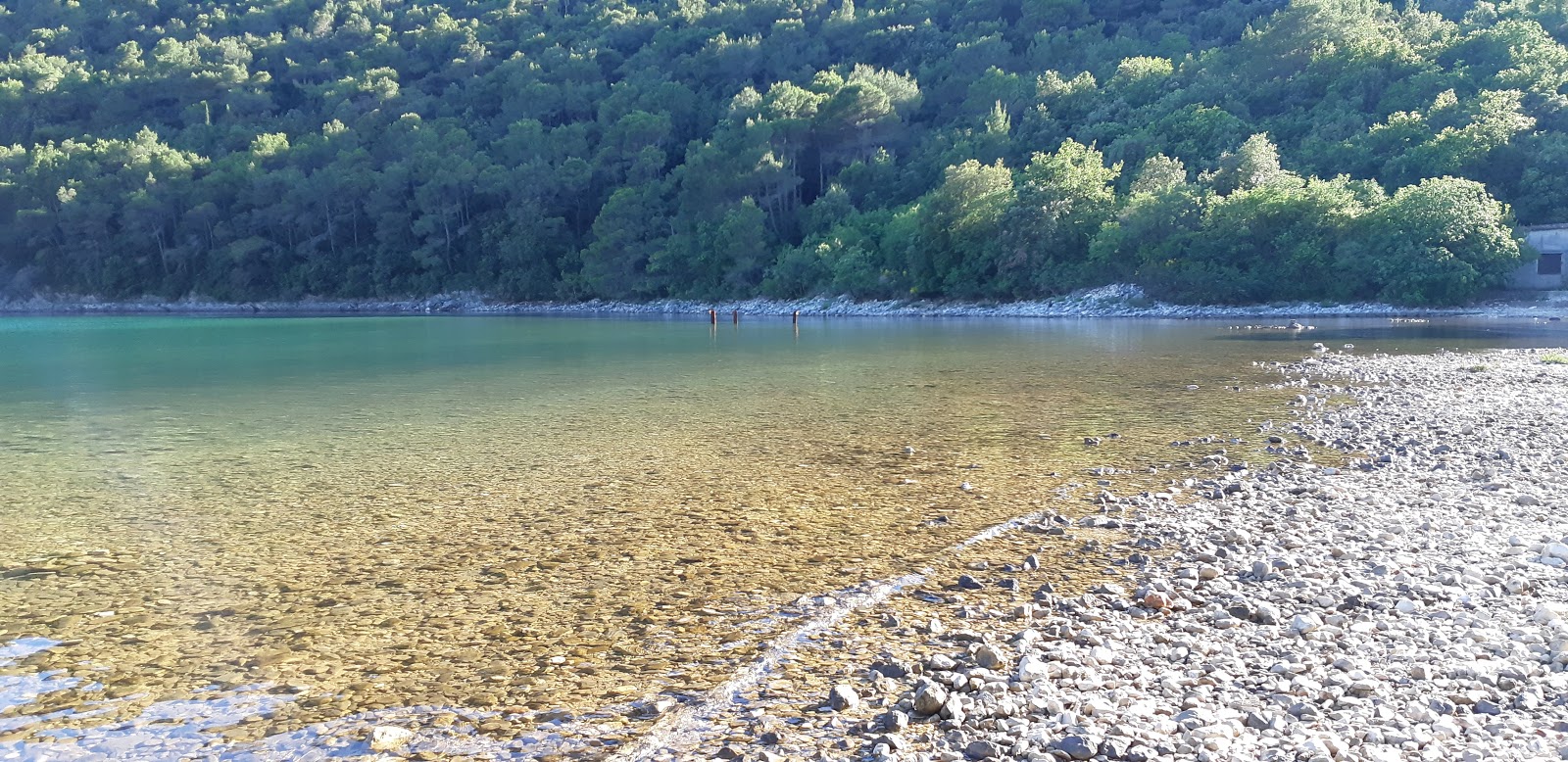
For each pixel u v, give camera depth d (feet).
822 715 23.80
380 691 26.00
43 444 68.64
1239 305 238.07
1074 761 20.63
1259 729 21.84
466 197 425.28
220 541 41.57
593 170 405.39
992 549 38.47
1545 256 223.10
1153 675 25.29
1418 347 133.18
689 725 23.62
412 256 427.74
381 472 56.18
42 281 442.50
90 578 36.45
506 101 484.74
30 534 43.14
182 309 433.89
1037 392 90.27
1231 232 239.71
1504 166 248.32
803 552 38.60
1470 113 265.34
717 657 27.96
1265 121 315.99
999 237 278.46
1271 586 32.48
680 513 45.34
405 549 39.83
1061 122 358.84
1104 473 53.21
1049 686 24.40
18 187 425.69
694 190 357.82
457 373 119.14
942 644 28.45
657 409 81.92
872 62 483.92
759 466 56.59
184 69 512.63
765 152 345.51
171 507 47.96
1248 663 25.89
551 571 36.55
